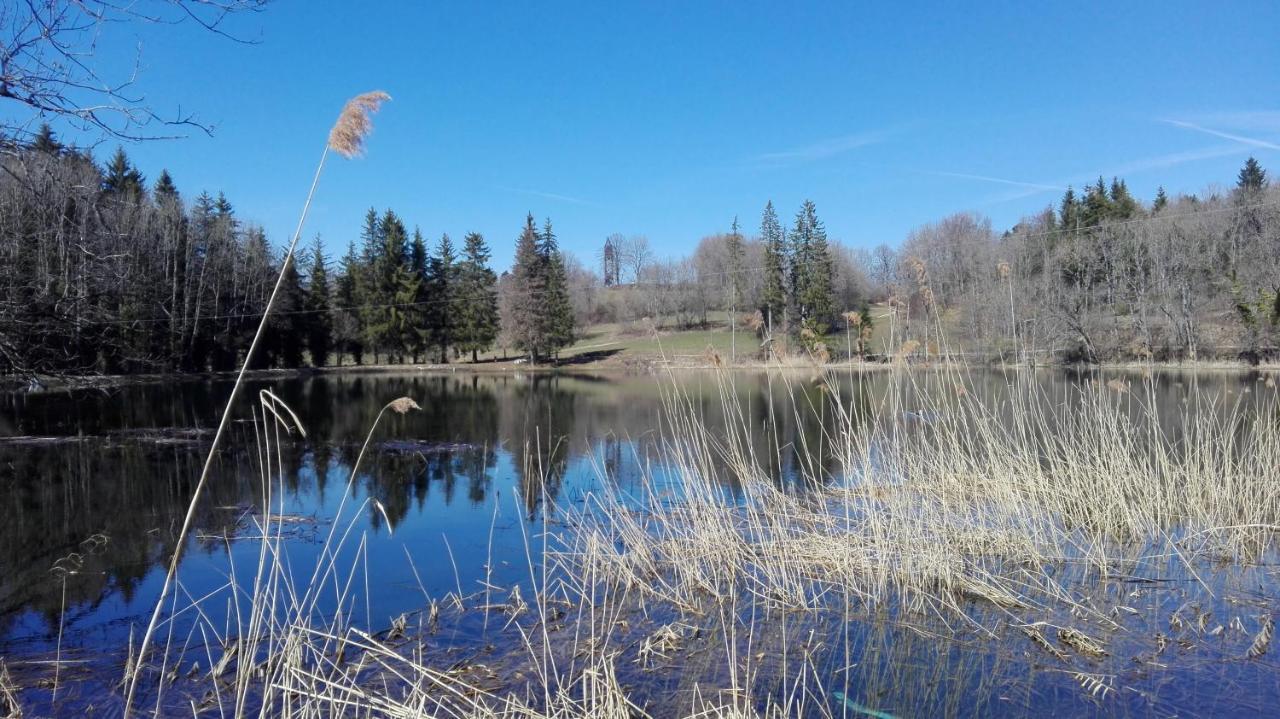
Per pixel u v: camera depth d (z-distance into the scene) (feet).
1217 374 65.57
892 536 25.70
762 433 59.00
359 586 24.21
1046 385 55.16
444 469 46.24
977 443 36.55
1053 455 32.86
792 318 131.54
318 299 173.88
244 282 156.76
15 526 31.60
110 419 69.77
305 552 28.02
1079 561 25.12
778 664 18.10
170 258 122.72
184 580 24.75
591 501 36.55
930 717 15.21
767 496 35.88
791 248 140.56
